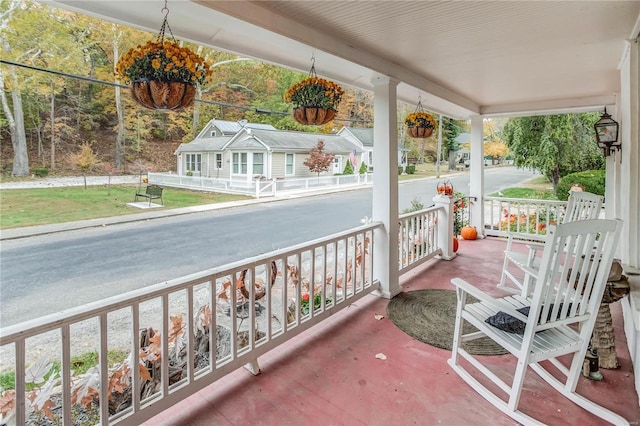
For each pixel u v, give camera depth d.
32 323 1.30
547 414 1.81
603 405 1.86
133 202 11.95
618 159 4.43
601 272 1.80
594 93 4.88
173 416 1.83
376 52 3.12
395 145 3.52
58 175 16.91
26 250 6.09
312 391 2.04
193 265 5.11
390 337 2.68
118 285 4.31
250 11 2.11
